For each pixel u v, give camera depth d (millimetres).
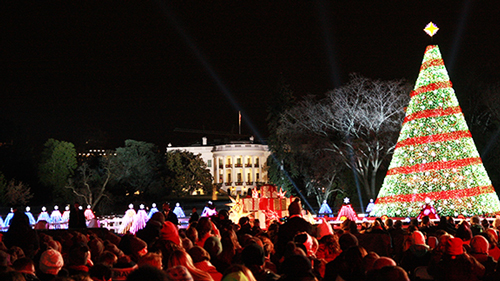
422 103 26422
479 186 25688
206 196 104938
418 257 8844
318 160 56438
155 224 10148
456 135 25922
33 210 77250
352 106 52031
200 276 5715
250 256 6035
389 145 50750
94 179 81938
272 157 72250
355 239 8305
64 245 9914
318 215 44281
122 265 6109
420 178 25969
